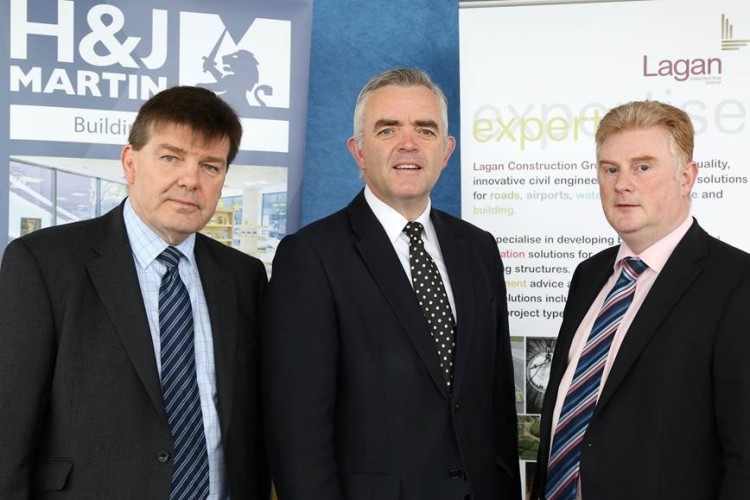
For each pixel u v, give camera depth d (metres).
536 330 2.89
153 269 1.79
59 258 1.70
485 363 1.95
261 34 2.72
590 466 1.71
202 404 1.77
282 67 2.74
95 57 2.60
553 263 2.88
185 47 2.66
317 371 1.78
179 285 1.80
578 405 1.82
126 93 2.62
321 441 1.76
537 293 2.89
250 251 2.75
